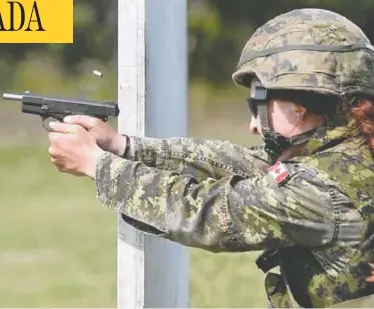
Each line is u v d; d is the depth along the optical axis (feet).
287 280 21.02
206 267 55.42
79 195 92.89
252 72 21.18
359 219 20.26
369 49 21.29
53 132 22.40
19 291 55.77
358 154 20.79
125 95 25.50
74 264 62.59
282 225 20.17
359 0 184.85
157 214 20.76
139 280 25.49
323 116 20.97
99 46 188.24
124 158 23.73
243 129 145.28
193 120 155.02
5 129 135.95
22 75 182.60
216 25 196.65
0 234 73.31
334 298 20.61
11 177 103.76
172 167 24.84
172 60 25.99
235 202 20.35
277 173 20.47
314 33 20.93
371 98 21.12
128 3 25.23
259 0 196.95
